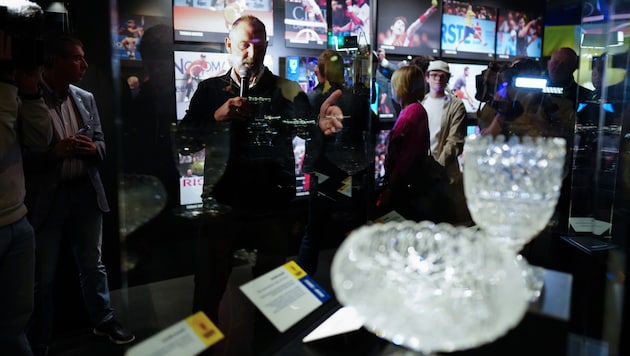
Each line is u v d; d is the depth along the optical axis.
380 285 0.81
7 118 1.39
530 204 0.94
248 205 1.00
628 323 1.03
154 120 0.82
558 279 1.12
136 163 0.81
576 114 1.44
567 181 1.44
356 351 0.96
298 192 1.16
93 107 1.95
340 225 1.27
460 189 1.32
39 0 1.91
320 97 1.19
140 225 0.82
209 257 0.91
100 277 2.02
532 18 1.51
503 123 1.36
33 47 1.58
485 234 0.96
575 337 0.96
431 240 0.91
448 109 1.34
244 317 0.95
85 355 1.93
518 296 0.86
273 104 1.04
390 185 1.35
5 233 1.41
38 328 1.89
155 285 0.84
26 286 1.50
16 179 1.44
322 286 1.12
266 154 1.03
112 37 0.76
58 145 1.75
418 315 0.75
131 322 0.82
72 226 1.94
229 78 0.94
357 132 1.30
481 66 1.45
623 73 1.33
